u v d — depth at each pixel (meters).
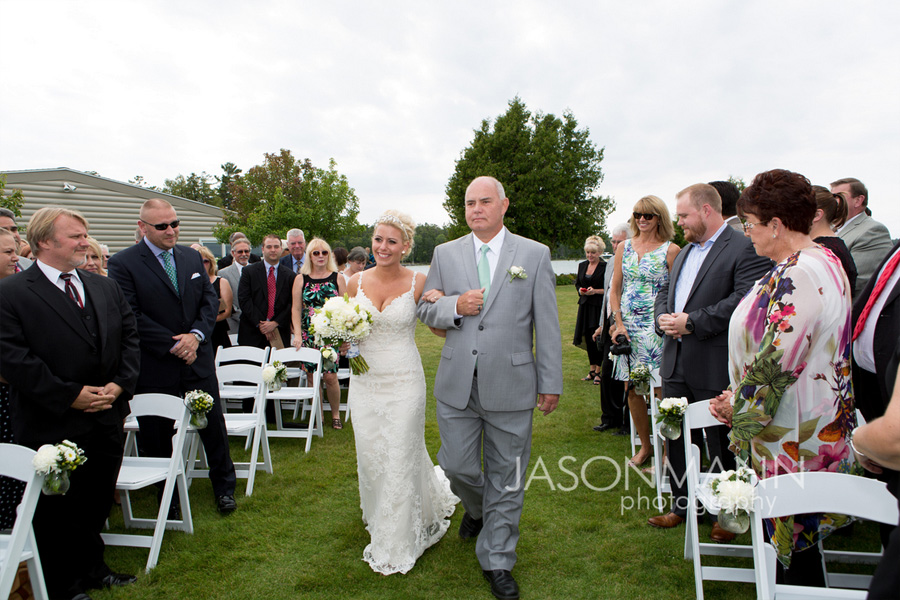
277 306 6.09
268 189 24.05
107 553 3.38
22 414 2.78
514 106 37.41
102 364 2.96
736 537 3.21
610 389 5.43
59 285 2.91
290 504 4.00
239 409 6.98
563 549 3.26
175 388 3.85
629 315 4.43
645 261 4.30
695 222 3.40
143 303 3.80
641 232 4.41
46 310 2.81
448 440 3.07
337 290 6.27
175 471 3.36
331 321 3.11
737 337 2.45
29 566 2.53
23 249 5.09
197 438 4.24
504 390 2.91
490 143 36.41
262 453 5.11
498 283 2.97
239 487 4.34
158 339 3.79
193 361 3.84
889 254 2.27
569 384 7.57
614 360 4.66
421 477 3.32
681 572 2.98
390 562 3.07
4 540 2.65
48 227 2.83
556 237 37.66
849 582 2.58
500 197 3.04
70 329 2.86
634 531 3.46
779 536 2.20
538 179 35.47
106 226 15.06
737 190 4.04
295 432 5.23
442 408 3.10
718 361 3.22
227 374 4.71
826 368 2.19
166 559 3.25
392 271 3.45
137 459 3.49
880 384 2.18
